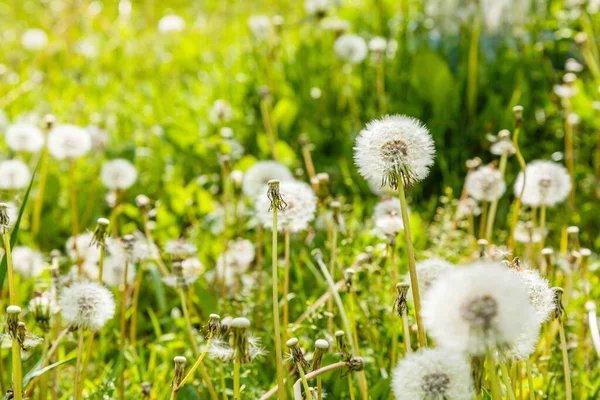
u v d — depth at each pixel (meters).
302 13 2.54
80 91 2.17
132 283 1.43
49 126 1.53
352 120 1.86
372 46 1.82
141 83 2.22
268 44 2.07
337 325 1.33
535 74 1.88
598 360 1.31
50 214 1.67
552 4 2.03
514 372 1.10
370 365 1.25
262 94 1.71
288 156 1.75
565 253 1.39
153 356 1.32
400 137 1.05
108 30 2.66
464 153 1.78
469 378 0.93
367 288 1.36
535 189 1.33
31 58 2.56
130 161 1.79
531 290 1.02
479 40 1.94
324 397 1.21
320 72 1.98
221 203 1.71
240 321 1.03
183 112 1.94
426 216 1.66
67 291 1.12
